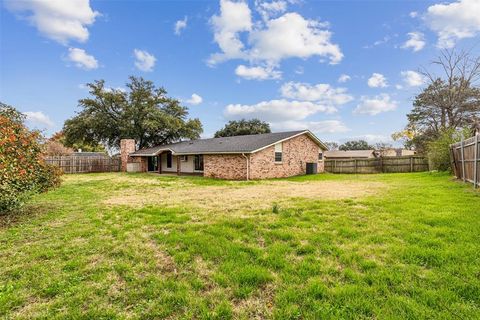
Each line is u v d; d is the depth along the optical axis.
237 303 2.52
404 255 3.30
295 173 19.20
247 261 3.37
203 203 7.54
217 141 21.88
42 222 5.70
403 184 10.95
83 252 3.90
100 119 26.89
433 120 25.41
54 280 3.05
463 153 9.83
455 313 2.16
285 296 2.55
